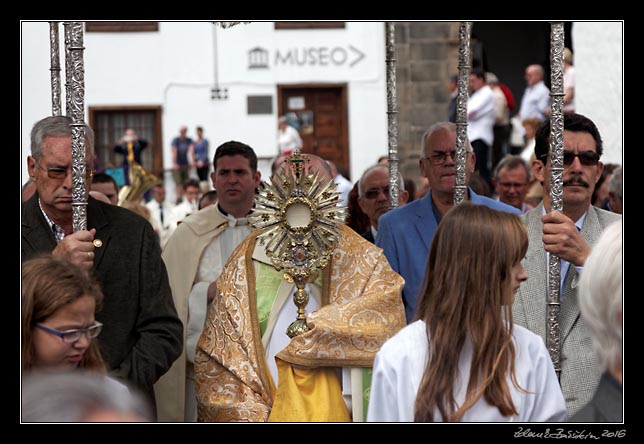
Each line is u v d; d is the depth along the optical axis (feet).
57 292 12.92
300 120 74.18
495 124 56.90
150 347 16.66
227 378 16.98
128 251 17.01
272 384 16.81
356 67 74.08
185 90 73.41
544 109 58.34
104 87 73.05
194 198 57.82
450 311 12.63
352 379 16.28
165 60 73.20
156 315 16.94
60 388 9.46
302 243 16.76
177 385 19.74
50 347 12.93
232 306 17.15
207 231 21.36
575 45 41.04
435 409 12.55
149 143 73.36
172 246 21.24
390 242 20.98
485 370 12.52
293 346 16.21
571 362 16.14
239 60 73.67
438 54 73.87
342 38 73.92
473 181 26.61
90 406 9.41
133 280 16.96
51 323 12.92
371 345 16.29
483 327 12.55
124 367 16.51
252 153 21.61
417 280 20.53
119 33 72.90
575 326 16.43
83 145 15.42
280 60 73.77
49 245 16.76
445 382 12.54
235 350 16.96
